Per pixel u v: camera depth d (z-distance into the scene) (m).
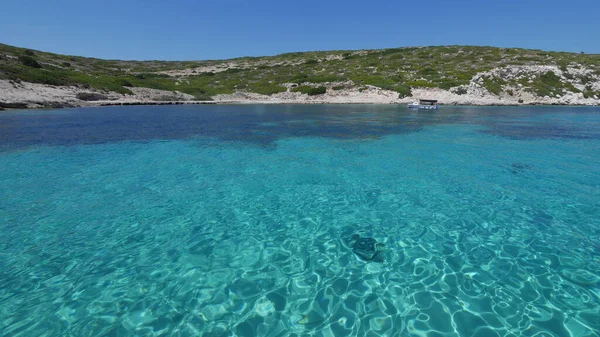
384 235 7.48
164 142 18.00
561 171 12.43
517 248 6.76
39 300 5.21
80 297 5.29
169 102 51.38
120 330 4.57
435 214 8.60
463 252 6.64
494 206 9.05
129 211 8.80
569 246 6.80
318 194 10.20
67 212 8.67
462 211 8.75
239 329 4.58
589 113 36.47
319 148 16.69
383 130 22.64
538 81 56.62
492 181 11.27
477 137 19.88
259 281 5.75
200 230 7.78
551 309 4.90
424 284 5.59
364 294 5.35
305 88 59.38
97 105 44.03
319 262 6.37
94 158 14.34
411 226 7.92
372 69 70.19
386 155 15.18
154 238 7.36
